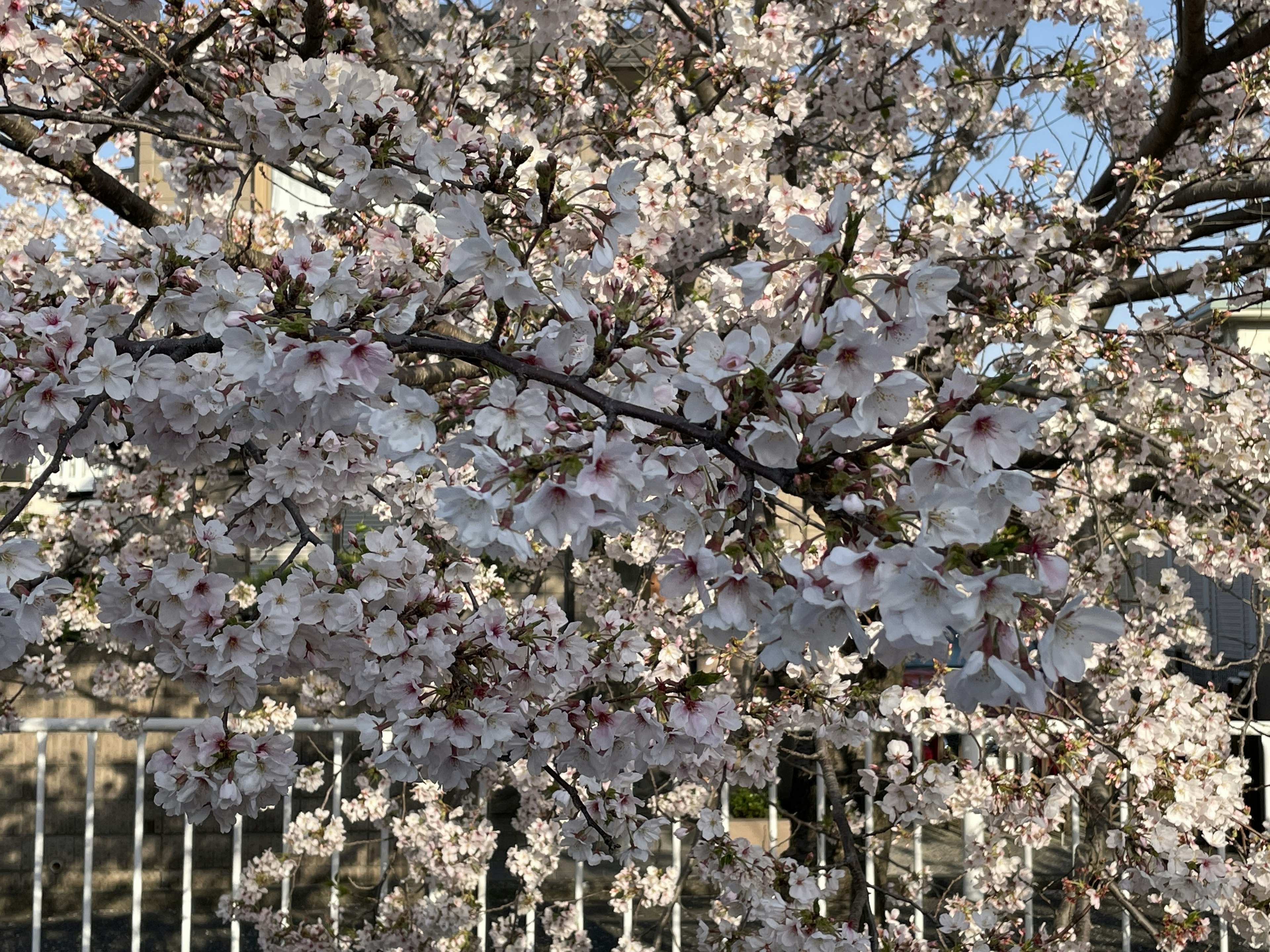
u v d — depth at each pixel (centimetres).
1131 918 526
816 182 512
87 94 321
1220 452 456
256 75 308
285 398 178
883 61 526
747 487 149
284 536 244
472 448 139
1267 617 507
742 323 264
